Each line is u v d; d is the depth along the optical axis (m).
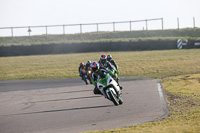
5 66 108.44
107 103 35.59
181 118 24.17
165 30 172.00
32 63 112.75
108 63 33.47
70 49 144.00
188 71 69.88
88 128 24.05
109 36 177.50
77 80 68.31
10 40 181.12
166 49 135.62
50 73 85.56
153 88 46.34
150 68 81.12
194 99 33.53
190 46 132.62
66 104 37.22
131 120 25.95
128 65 90.69
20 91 55.12
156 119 25.45
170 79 56.16
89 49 142.12
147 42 137.00
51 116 30.30
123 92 44.16
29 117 30.55
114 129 21.81
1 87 63.06
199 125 19.28
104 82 31.16
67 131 23.59
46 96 46.28
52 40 179.62
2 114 33.38
